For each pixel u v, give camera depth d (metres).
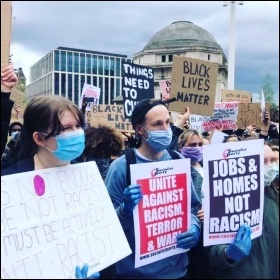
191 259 2.69
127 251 2.11
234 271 2.57
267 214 2.64
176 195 2.40
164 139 2.42
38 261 1.79
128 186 2.26
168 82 7.00
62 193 1.97
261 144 2.51
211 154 2.38
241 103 6.89
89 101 6.86
